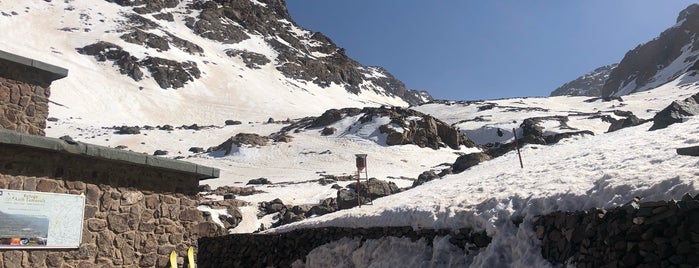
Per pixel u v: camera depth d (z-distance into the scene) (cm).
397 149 6594
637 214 760
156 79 13925
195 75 15062
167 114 12094
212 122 12012
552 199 1018
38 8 16512
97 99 11475
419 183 3288
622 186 901
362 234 1461
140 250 962
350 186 3728
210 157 6644
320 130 7912
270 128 9162
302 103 15475
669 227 718
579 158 1647
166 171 1028
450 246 1159
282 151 6712
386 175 4953
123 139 7675
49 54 13088
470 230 1148
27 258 813
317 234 1609
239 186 4488
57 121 8938
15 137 793
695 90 10850
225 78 15750
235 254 1850
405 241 1292
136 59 14362
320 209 3147
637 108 9494
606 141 2084
